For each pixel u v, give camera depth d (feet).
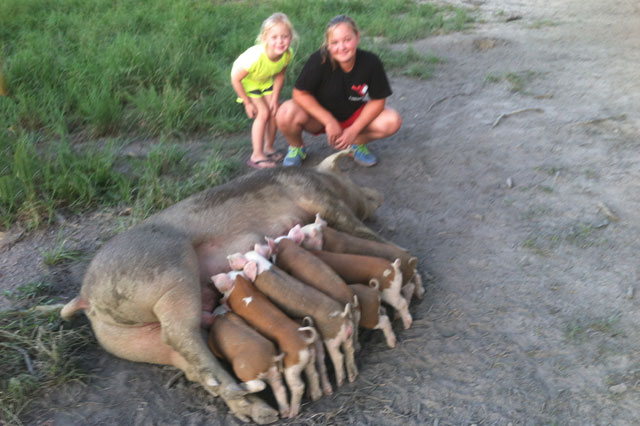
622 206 15.25
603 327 11.15
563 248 13.65
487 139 19.75
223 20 33.09
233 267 10.74
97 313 10.29
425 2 42.65
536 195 16.03
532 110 21.81
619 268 12.85
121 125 20.58
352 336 10.12
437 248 13.93
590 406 9.54
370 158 18.25
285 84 24.38
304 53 27.30
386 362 10.61
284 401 9.52
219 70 24.35
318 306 9.96
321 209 13.03
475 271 12.99
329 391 10.01
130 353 10.41
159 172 17.70
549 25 35.47
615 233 14.15
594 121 20.20
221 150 19.34
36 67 23.08
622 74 25.45
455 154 18.76
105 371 10.59
